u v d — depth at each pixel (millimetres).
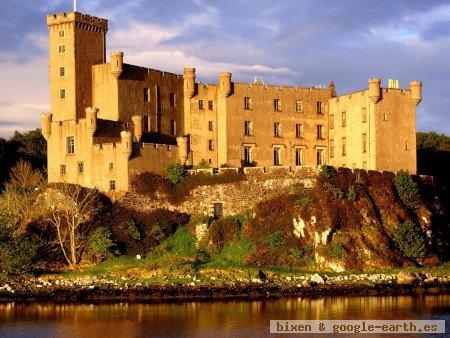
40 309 92438
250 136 138625
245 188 120625
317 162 144125
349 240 112125
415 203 123250
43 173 152250
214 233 116188
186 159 126500
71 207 115250
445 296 99250
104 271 108500
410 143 137250
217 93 138875
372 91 134125
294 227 113875
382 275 108312
